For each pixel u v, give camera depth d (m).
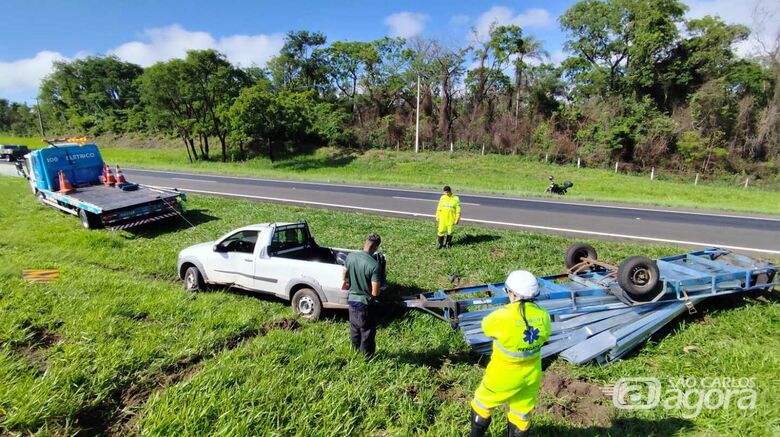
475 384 5.10
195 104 41.72
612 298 6.67
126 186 15.49
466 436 4.16
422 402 4.62
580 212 17.20
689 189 29.11
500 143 43.91
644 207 18.73
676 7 40.22
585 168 38.38
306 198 20.45
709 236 13.05
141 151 52.25
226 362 5.15
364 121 51.47
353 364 5.25
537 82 46.56
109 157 46.91
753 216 16.78
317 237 12.57
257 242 7.69
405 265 10.02
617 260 10.22
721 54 39.44
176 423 4.02
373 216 15.75
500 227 14.29
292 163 41.38
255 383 4.72
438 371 5.45
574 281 7.43
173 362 5.27
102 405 4.47
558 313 6.30
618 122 39.62
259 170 35.41
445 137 46.47
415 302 6.57
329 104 50.00
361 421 4.32
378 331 6.61
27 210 16.12
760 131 38.25
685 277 6.87
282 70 54.75
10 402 4.14
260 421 4.13
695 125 39.28
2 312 6.23
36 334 5.83
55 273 8.70
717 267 7.48
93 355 5.18
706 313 6.99
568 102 47.72
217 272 8.16
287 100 43.53
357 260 5.40
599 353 5.53
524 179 32.59
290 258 7.99
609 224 14.82
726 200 24.56
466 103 47.97
